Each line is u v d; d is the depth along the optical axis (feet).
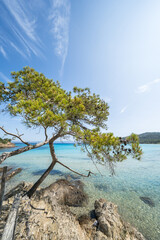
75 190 27.37
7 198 16.46
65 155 102.53
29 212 14.49
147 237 16.17
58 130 12.42
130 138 11.53
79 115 13.37
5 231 6.86
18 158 84.43
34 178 40.37
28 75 17.07
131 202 26.17
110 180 40.81
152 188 34.83
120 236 14.60
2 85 16.02
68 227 14.40
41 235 11.95
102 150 10.90
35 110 9.72
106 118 20.02
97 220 17.13
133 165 67.46
